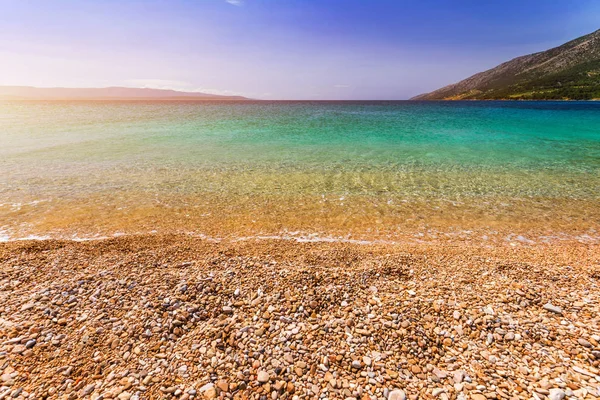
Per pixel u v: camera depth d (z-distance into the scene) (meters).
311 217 11.12
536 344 4.87
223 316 5.65
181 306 5.85
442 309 5.80
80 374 4.45
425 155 20.39
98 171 16.55
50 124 37.31
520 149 22.30
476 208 11.76
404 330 5.25
